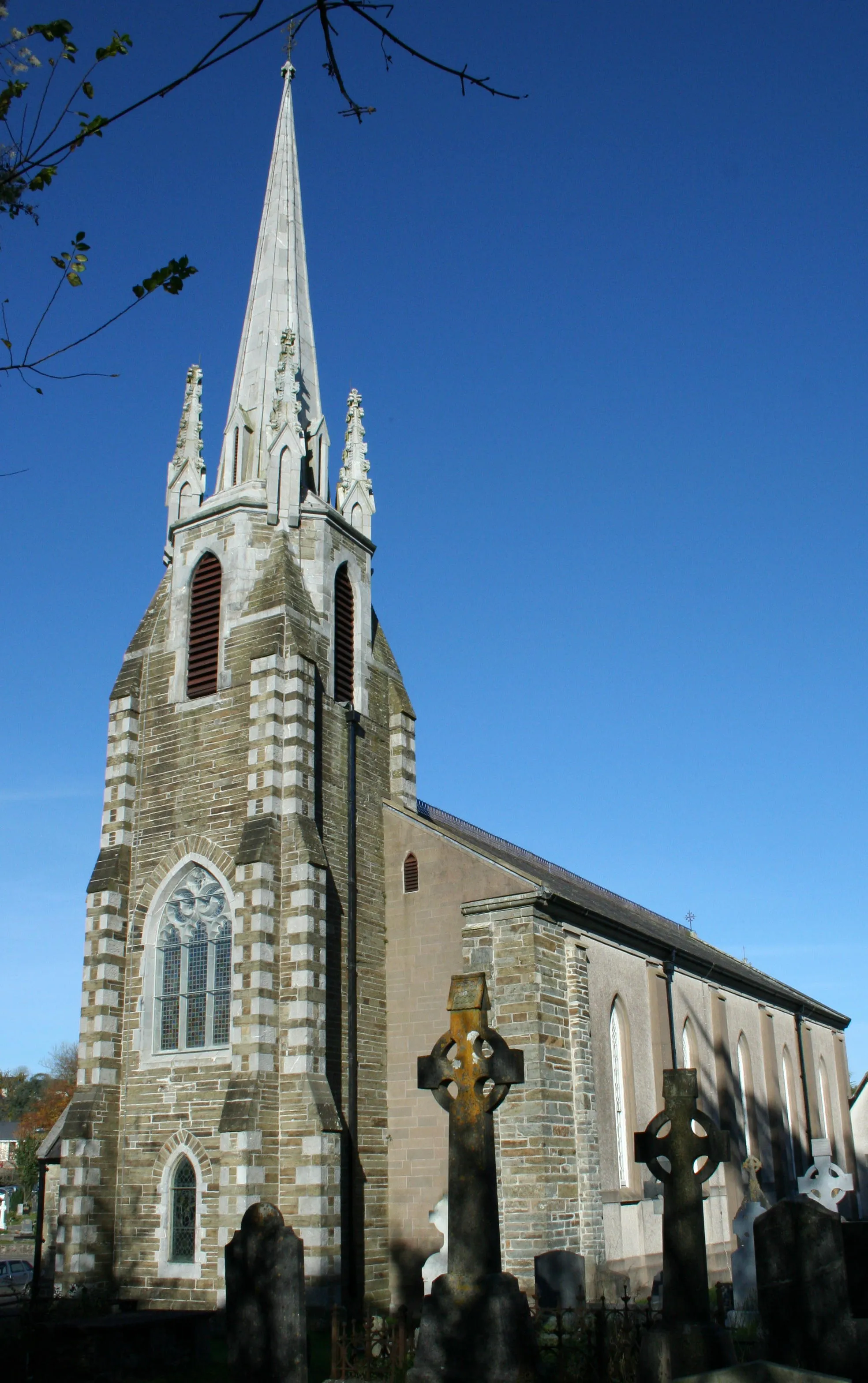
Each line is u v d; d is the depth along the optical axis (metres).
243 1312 19.00
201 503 41.72
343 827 37.59
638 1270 35.94
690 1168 19.52
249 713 36.31
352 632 41.38
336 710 38.88
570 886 47.44
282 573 38.16
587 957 37.41
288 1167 31.08
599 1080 36.78
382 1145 35.47
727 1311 27.77
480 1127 18.25
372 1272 33.72
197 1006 35.03
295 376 42.06
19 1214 110.19
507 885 35.91
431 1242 34.06
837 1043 67.88
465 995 19.03
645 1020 41.78
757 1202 32.97
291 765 35.28
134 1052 35.28
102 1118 34.31
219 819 36.03
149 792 38.16
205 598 39.44
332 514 41.00
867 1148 66.44
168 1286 31.97
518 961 34.62
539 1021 33.94
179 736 38.00
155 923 36.56
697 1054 46.31
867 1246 22.27
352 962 35.78
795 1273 18.41
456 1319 17.16
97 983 35.72
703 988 48.62
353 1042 34.97
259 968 32.25
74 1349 21.73
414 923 37.53
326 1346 26.80
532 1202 32.06
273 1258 18.92
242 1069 31.59
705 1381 14.97
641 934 41.56
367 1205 34.19
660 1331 17.78
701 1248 19.14
